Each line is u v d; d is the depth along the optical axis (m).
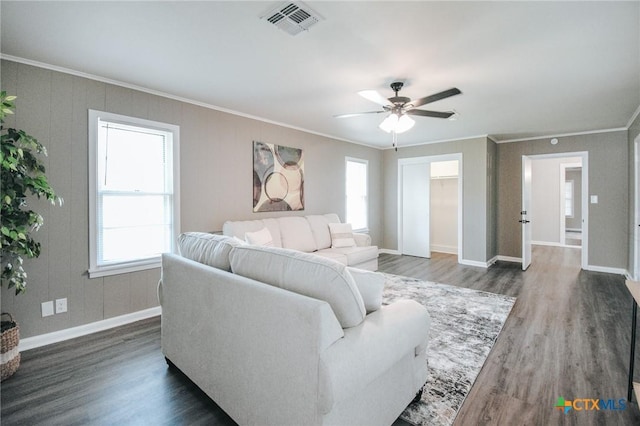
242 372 1.56
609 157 5.06
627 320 3.07
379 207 6.88
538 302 3.61
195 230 3.63
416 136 5.64
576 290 4.09
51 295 2.66
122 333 2.85
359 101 3.62
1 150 2.03
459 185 5.80
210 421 1.71
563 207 7.96
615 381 2.05
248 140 4.20
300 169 4.97
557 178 8.04
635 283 1.92
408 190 6.61
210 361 1.78
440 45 2.31
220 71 2.78
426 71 2.77
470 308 3.40
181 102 3.49
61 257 2.71
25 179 2.21
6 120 2.44
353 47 2.34
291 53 2.44
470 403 1.84
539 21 2.00
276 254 1.63
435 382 2.04
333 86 3.14
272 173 4.52
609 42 2.26
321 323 1.21
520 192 5.94
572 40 2.23
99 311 2.92
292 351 1.30
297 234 4.39
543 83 3.05
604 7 1.85
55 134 2.66
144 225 3.27
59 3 1.80
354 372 1.26
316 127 4.92
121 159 3.12
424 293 3.95
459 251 5.81
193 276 1.91
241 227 3.78
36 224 2.30
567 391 1.95
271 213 4.52
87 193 2.84
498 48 2.35
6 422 1.69
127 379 2.10
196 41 2.26
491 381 2.06
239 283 1.56
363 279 1.57
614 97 3.46
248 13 1.92
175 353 2.12
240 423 1.58
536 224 8.38
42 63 2.58
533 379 2.08
